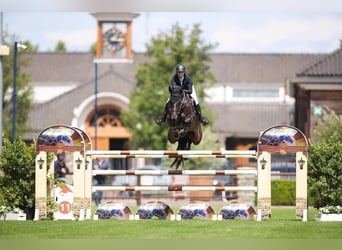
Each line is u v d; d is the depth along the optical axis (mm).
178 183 36969
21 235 15938
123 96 70625
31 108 65188
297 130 18984
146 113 61062
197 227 16969
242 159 50500
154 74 60875
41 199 19078
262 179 19047
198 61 61344
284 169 39656
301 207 19047
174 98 19125
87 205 19828
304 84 53781
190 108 19266
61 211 19578
